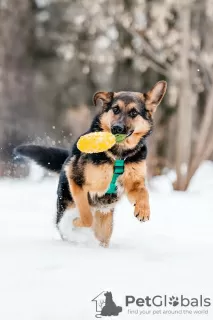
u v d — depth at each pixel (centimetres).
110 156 704
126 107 721
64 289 471
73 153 733
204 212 1117
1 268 543
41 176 2089
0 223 906
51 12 3247
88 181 710
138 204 696
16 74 3281
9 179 2106
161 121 2577
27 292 462
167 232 851
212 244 724
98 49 2450
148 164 2238
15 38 3288
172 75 1883
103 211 736
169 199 1363
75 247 666
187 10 1742
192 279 510
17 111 3219
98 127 739
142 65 2039
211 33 2044
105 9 2027
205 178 1862
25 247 659
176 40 1925
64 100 3241
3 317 404
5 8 3256
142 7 2014
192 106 2095
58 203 761
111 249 663
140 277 515
